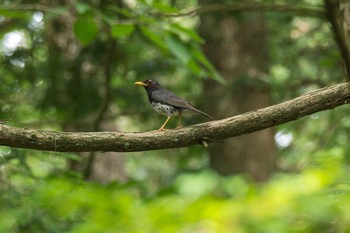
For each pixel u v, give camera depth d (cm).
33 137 698
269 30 1916
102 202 491
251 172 1861
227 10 1436
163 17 1189
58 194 617
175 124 1755
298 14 1580
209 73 1081
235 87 1719
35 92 1731
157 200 436
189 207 385
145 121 1794
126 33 1073
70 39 1794
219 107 1745
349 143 1878
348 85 712
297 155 2333
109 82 1571
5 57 1680
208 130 735
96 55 1669
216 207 376
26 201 864
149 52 1964
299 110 725
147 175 2553
